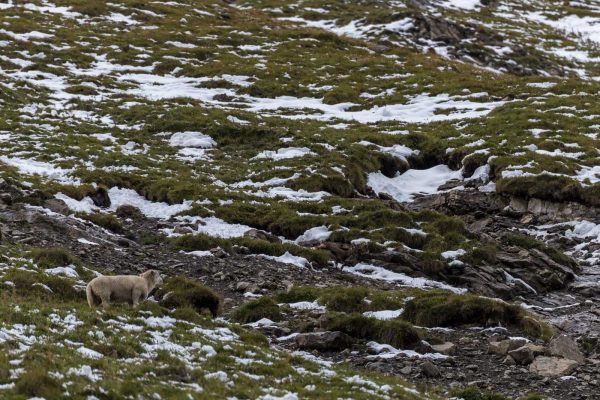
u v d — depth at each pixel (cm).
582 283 10238
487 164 14388
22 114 16475
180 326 6384
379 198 13875
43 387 4159
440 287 9581
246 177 13688
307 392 5094
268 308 7744
